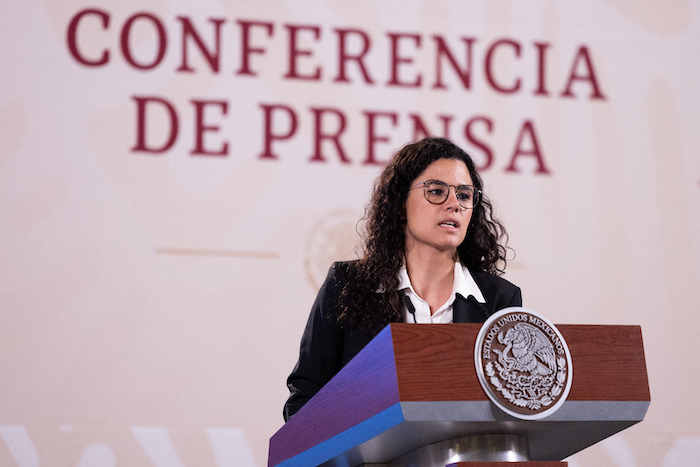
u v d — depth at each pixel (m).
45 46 9.01
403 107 9.50
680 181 9.77
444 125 9.53
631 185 9.67
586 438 3.30
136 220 8.87
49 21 9.05
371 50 9.55
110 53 9.11
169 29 9.25
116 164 8.93
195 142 9.11
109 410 8.46
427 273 4.43
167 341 8.68
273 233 9.09
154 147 9.02
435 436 3.07
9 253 8.58
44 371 8.43
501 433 3.12
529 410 2.93
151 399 8.55
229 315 8.84
